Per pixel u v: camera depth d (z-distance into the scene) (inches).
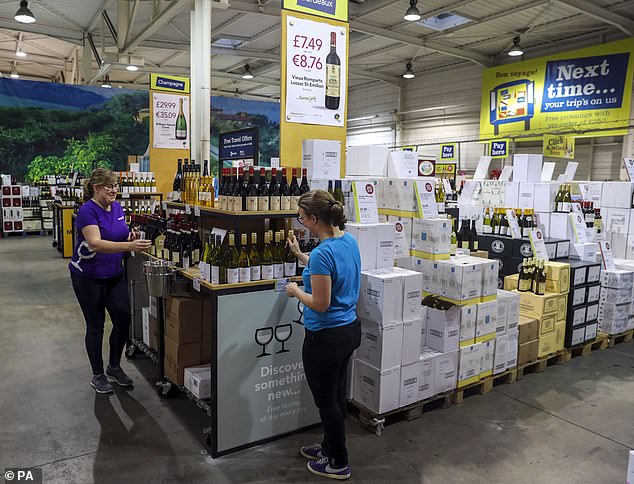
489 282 135.7
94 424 116.7
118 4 346.3
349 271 87.6
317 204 86.4
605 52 366.3
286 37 125.3
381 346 112.1
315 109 131.7
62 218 354.0
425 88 535.5
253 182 106.7
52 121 522.3
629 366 163.3
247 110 625.3
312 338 88.4
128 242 122.3
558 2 315.3
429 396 125.3
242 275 102.7
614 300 179.2
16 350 166.7
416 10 292.2
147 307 155.8
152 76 271.3
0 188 477.1
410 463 103.6
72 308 221.5
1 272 303.1
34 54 550.3
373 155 148.8
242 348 103.9
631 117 356.8
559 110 400.8
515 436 116.0
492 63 456.8
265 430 109.7
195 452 105.4
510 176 237.5
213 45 449.1
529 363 153.1
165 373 131.8
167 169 281.6
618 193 204.1
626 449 111.4
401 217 142.7
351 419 122.6
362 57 484.1
